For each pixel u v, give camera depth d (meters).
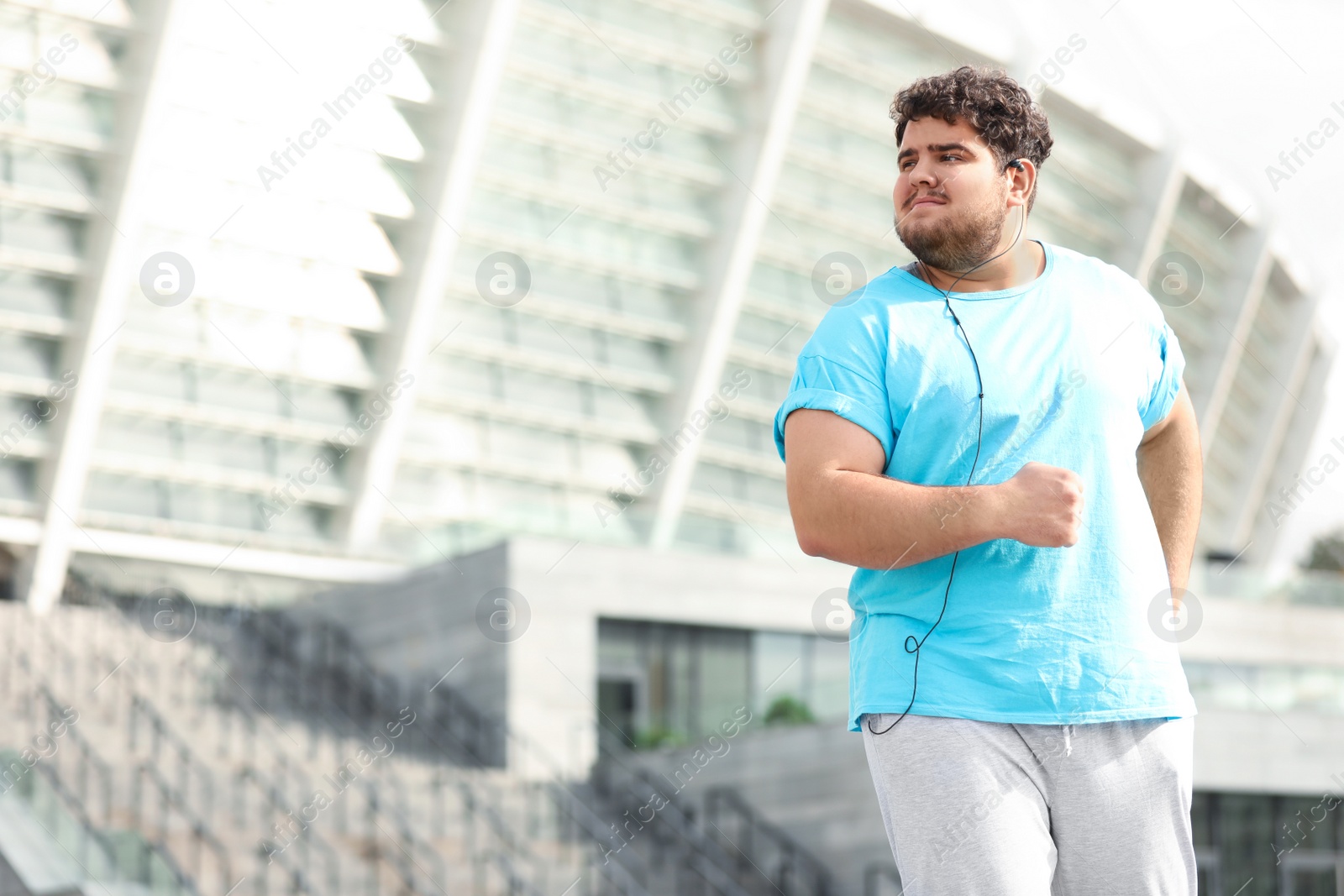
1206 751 18.84
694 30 38.97
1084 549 2.15
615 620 23.17
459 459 35.59
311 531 32.66
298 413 32.53
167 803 14.81
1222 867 18.53
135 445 31.17
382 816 17.34
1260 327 51.03
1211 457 51.97
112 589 28.08
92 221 28.81
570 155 37.84
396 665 23.08
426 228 32.25
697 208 39.62
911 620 2.17
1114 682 2.08
